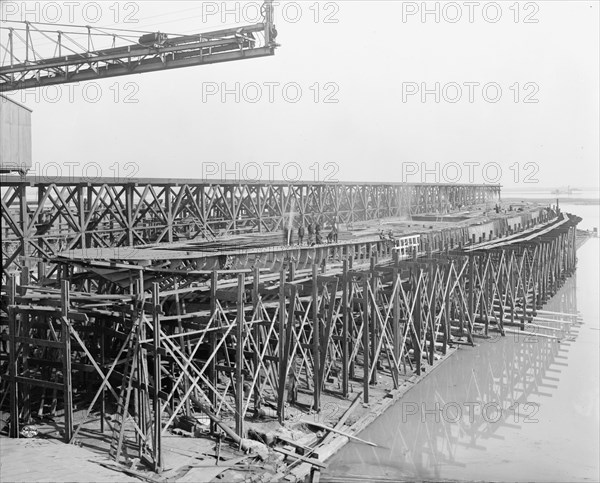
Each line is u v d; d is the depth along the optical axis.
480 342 31.39
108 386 16.12
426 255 29.41
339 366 25.28
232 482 14.80
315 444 18.08
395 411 21.69
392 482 16.20
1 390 19.20
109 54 26.84
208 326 17.14
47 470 13.84
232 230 33.56
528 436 20.14
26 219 21.20
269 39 24.41
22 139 24.20
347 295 21.94
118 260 18.11
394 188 58.50
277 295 20.88
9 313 16.45
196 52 26.17
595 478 16.62
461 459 17.97
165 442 16.86
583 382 26.09
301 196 40.12
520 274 35.31
